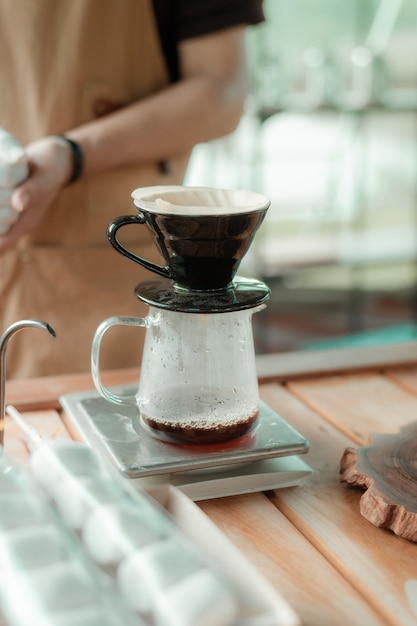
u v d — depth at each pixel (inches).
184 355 30.2
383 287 172.9
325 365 45.6
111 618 18.0
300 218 203.5
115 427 32.5
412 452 31.6
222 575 20.3
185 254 28.9
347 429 37.5
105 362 57.9
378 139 214.7
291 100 168.2
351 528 28.6
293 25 190.2
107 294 57.6
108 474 24.1
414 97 178.7
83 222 56.1
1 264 55.7
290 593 24.8
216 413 30.5
